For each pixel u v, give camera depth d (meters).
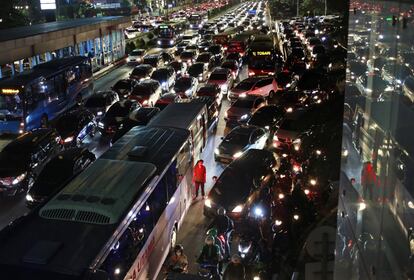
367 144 3.16
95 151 21.03
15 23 48.88
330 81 25.61
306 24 61.19
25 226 9.07
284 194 13.12
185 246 13.05
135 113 20.84
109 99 25.58
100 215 9.16
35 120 23.34
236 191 13.73
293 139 18.64
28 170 16.81
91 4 99.69
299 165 15.32
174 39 55.06
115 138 19.58
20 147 17.34
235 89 27.97
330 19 55.16
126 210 9.45
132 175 10.70
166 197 12.19
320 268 6.80
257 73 33.69
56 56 35.84
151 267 11.02
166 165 12.02
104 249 8.40
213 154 19.84
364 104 3.28
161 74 31.80
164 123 16.41
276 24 71.19
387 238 2.61
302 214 11.98
